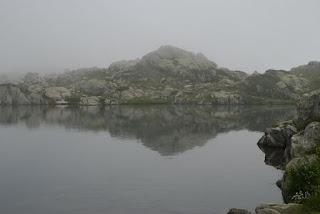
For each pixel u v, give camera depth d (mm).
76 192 46469
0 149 81688
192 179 53438
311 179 35344
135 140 95500
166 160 68438
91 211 39219
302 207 29016
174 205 41219
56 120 152750
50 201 42812
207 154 75000
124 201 42594
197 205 41219
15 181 52281
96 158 70500
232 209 36188
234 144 89188
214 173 57531
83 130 118375
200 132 112688
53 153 76375
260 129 121312
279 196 44500
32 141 94562
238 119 154875
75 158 70562
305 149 49750
